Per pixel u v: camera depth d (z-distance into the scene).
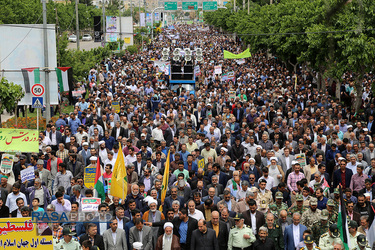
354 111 26.91
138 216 10.62
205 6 90.44
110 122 20.88
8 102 21.12
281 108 23.81
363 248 9.38
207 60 53.72
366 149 16.91
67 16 80.19
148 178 13.94
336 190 11.70
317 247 9.79
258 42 51.84
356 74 27.27
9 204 12.35
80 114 22.41
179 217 10.86
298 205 11.53
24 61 25.16
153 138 18.14
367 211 11.86
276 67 48.16
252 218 11.19
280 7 43.50
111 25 60.22
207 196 12.30
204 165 15.65
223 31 108.44
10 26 24.88
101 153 16.80
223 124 19.61
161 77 37.09
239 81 36.31
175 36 106.12
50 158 15.28
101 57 48.84
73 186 12.55
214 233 10.23
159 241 10.48
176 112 23.25
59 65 34.72
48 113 24.25
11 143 14.68
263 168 13.98
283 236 10.73
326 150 17.56
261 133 18.94
